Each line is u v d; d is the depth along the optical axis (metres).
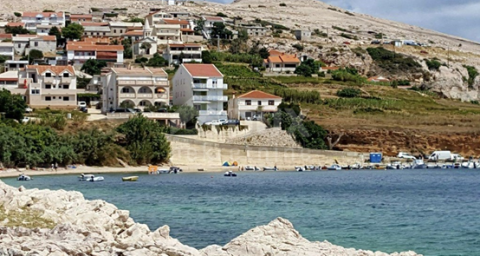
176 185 125.12
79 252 39.47
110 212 47.91
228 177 146.88
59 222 45.38
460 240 70.50
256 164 174.38
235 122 184.25
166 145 164.75
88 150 155.38
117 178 138.38
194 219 80.62
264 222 79.06
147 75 190.88
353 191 119.81
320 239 69.44
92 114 181.75
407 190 123.38
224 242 65.75
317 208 93.94
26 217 45.62
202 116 187.12
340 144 192.38
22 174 135.25
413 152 196.25
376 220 83.38
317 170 175.25
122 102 187.75
